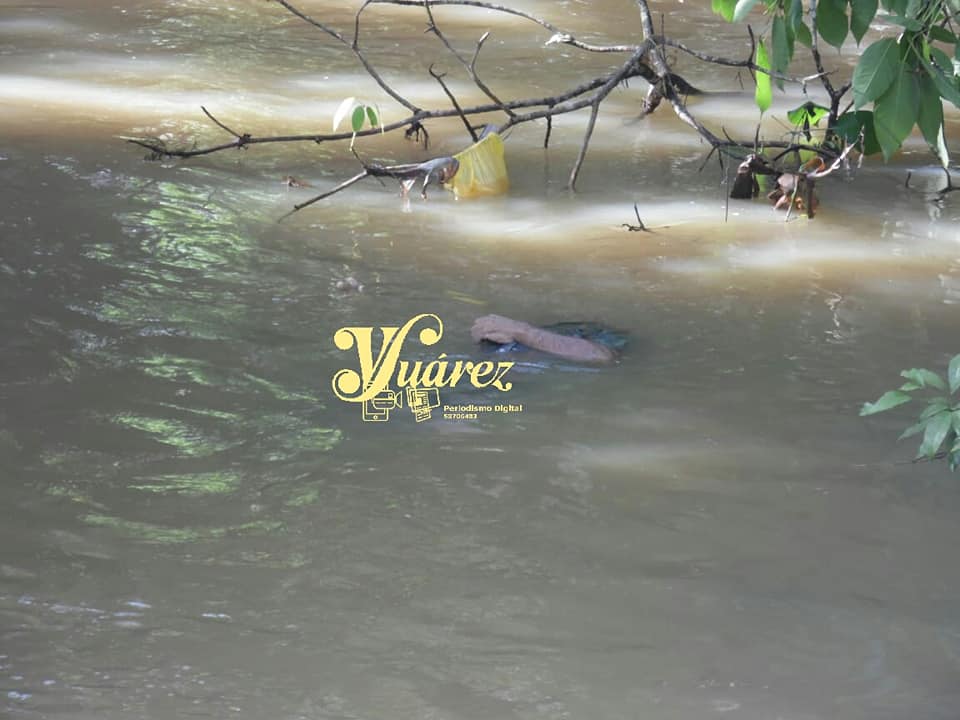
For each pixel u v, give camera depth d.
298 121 12.71
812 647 4.95
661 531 5.77
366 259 9.16
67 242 9.07
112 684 4.62
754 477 6.27
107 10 17.83
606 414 6.90
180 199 10.23
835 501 6.06
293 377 7.21
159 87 13.76
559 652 4.90
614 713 4.54
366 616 5.11
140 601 5.16
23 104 12.77
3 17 17.09
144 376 7.14
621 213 10.59
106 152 11.33
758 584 5.38
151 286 8.38
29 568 5.36
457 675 4.74
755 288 8.89
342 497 6.01
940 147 6.42
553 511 5.93
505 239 9.79
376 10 18.47
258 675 4.71
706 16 18.42
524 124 13.14
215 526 5.74
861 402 7.11
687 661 4.85
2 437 6.43
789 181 10.76
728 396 7.15
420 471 6.27
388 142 12.25
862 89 5.86
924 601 5.27
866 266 9.45
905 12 6.25
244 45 16.00
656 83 12.06
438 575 5.41
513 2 19.22
